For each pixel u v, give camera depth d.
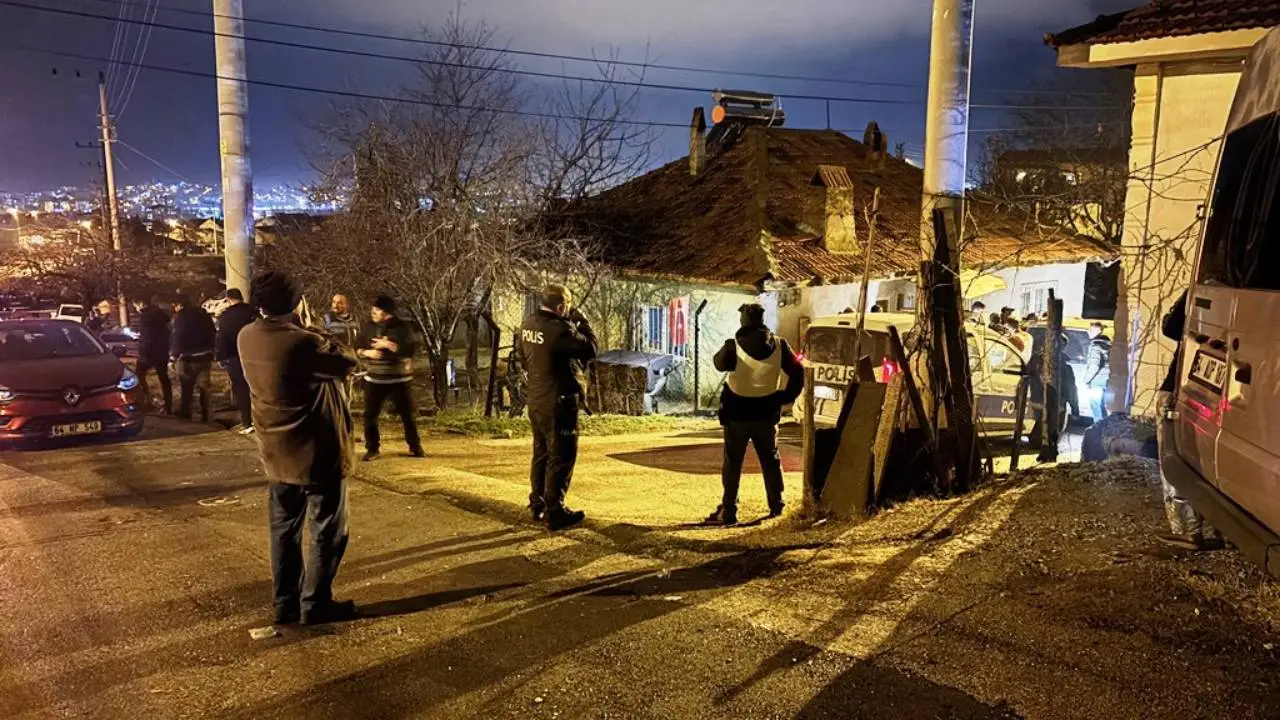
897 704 3.45
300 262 15.39
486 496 7.34
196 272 41.91
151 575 5.33
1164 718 3.22
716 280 16.09
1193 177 8.85
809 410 6.67
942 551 5.30
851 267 16.48
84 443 10.52
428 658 4.05
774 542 5.90
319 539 4.46
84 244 36.72
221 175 13.21
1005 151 30.98
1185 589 4.27
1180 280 8.89
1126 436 7.89
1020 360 11.62
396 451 10.20
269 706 3.61
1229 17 8.08
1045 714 3.31
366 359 9.48
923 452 6.69
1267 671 3.48
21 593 5.01
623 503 7.91
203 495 7.62
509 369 14.34
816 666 3.82
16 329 11.15
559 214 17.75
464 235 14.77
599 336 19.44
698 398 17.00
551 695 3.66
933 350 6.91
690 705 3.53
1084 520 5.61
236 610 4.72
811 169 21.28
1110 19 9.13
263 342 4.25
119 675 3.92
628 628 4.35
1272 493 3.47
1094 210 23.12
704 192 21.00
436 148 15.20
